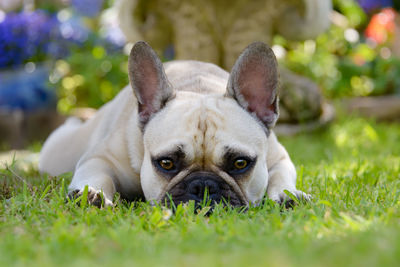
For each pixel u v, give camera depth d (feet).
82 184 16.29
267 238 11.24
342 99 43.39
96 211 14.01
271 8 31.68
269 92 16.46
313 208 13.82
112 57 40.68
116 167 17.74
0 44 41.83
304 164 23.41
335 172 21.42
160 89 16.35
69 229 12.62
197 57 31.91
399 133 35.27
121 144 17.83
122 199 17.76
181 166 15.26
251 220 13.39
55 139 24.85
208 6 31.53
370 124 37.40
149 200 15.93
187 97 16.60
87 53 41.27
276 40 42.52
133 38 33.12
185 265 9.32
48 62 42.06
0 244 11.18
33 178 20.52
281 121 34.71
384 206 14.55
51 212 13.92
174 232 12.29
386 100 42.83
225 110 15.89
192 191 14.80
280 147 18.85
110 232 11.82
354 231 11.60
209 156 15.08
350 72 44.83
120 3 31.94
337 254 9.56
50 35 42.32
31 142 38.50
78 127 24.25
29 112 38.86
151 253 10.34
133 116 17.99
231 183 15.17
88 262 9.71
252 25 31.73
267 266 9.02
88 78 39.58
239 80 16.39
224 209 14.34
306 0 31.17
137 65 16.39
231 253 10.38
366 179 19.24
